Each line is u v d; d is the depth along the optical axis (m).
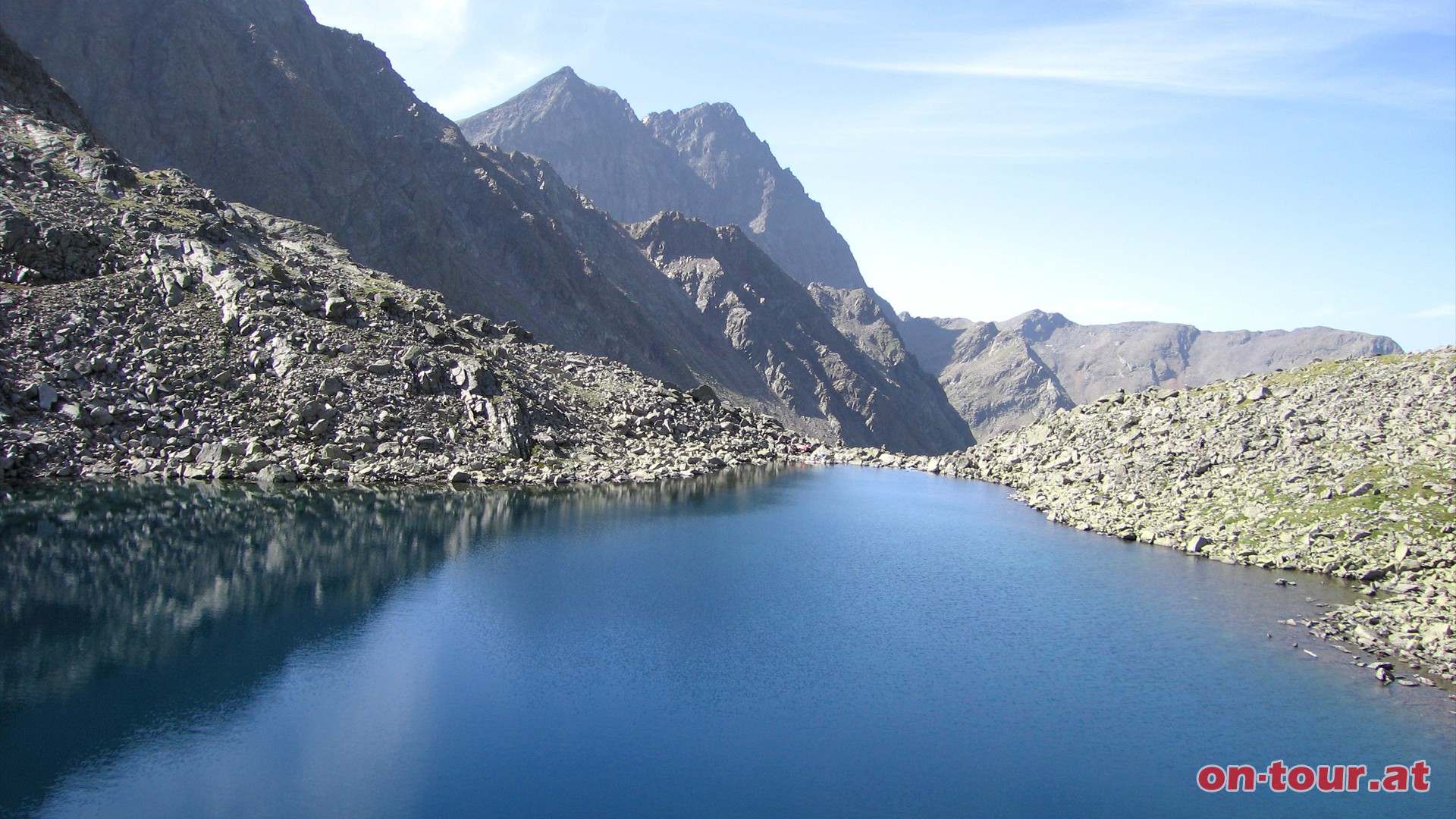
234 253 92.00
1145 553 64.25
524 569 54.72
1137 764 32.50
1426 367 72.75
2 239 77.06
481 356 96.81
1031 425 116.69
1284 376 84.44
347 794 28.59
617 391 115.12
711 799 29.27
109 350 74.25
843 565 59.56
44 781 28.58
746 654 41.97
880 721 35.47
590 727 33.97
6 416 65.06
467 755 31.41
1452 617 45.12
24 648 38.28
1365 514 58.31
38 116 104.69
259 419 75.12
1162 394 96.38
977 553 63.91
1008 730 35.00
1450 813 29.48
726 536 67.19
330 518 62.59
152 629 41.12
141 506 60.22
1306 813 29.20
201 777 29.23
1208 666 41.50
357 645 40.72
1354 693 38.50
